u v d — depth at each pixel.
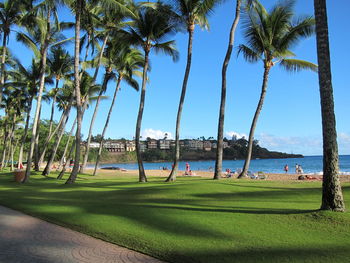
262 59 20.73
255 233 6.11
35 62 30.34
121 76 30.83
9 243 5.94
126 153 196.00
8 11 21.69
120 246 5.75
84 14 21.02
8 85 34.94
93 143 169.38
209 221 7.14
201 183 14.88
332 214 6.91
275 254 4.92
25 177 20.62
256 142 196.62
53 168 55.53
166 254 5.14
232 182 15.96
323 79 7.68
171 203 10.01
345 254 4.84
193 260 4.82
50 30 23.69
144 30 19.94
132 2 20.55
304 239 5.66
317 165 84.81
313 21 18.73
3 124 55.66
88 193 13.38
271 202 9.93
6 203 11.10
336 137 7.51
